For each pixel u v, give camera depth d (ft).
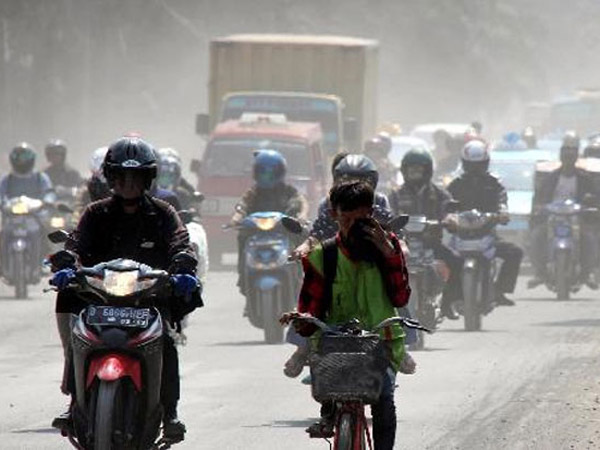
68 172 232.32
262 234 156.66
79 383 77.77
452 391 120.16
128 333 77.05
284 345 155.53
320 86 342.44
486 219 168.35
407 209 156.66
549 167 219.82
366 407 109.81
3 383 125.59
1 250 206.59
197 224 145.38
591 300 212.84
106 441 74.59
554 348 150.41
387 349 72.95
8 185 211.41
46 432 100.78
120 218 81.71
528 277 257.96
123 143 81.15
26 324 173.99
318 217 108.99
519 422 104.27
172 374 81.05
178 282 78.79
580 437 98.02
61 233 91.97
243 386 123.85
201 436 99.35
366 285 74.23
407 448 94.27
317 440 97.81
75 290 79.00
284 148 278.87
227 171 278.26
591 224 211.00
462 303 169.17
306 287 74.18
